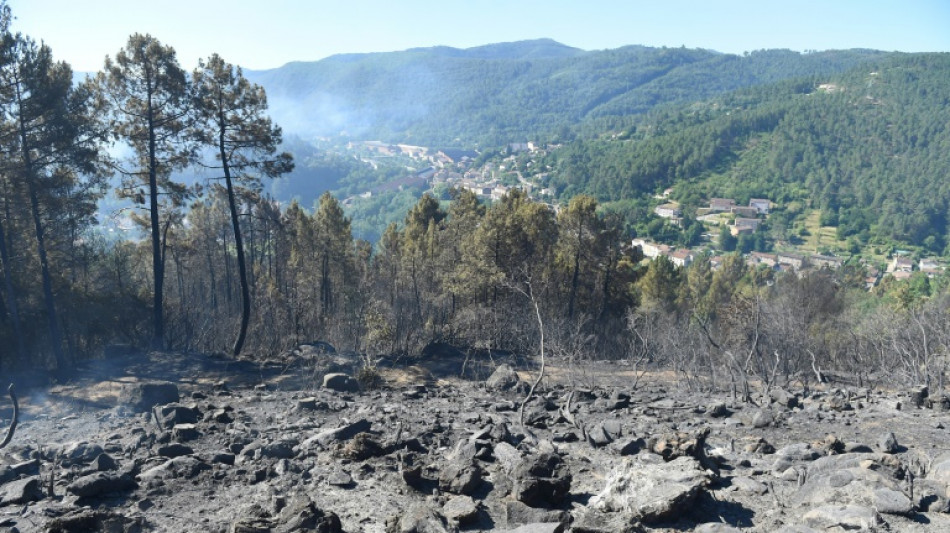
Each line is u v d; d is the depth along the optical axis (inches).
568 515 306.7
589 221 1558.8
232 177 1062.4
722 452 425.1
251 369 844.6
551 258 1614.2
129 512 312.7
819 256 6363.2
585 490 358.0
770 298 1576.0
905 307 1561.3
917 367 884.6
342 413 557.6
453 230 1745.8
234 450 420.5
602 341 1444.4
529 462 349.4
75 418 553.9
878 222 7130.9
